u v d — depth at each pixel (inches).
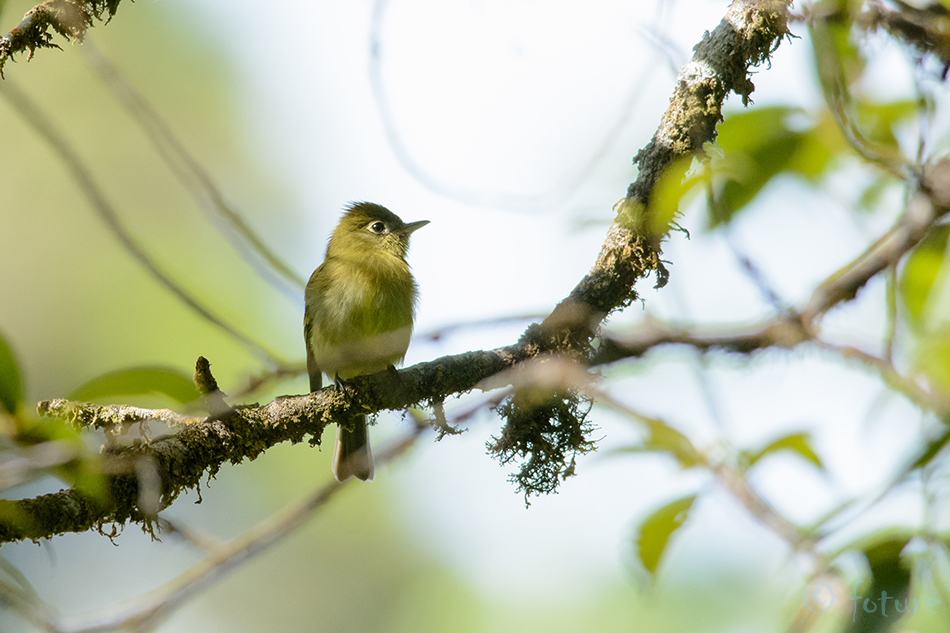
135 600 217.5
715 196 188.1
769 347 204.1
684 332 206.8
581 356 236.7
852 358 198.8
